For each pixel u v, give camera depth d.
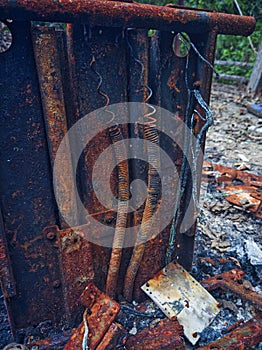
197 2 4.02
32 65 1.10
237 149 3.97
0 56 1.05
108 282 1.49
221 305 1.58
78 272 1.37
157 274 1.61
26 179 1.21
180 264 1.75
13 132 1.14
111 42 1.20
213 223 2.38
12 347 1.33
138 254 1.48
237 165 3.46
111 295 1.53
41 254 1.33
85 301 1.32
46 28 1.08
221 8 5.46
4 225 1.23
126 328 1.48
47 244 1.33
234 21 1.30
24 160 1.19
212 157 3.73
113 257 1.45
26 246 1.29
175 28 1.20
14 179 1.19
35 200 1.25
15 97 1.11
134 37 1.22
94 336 1.23
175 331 1.36
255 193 2.69
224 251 2.08
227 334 1.42
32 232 1.29
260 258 2.01
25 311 1.41
